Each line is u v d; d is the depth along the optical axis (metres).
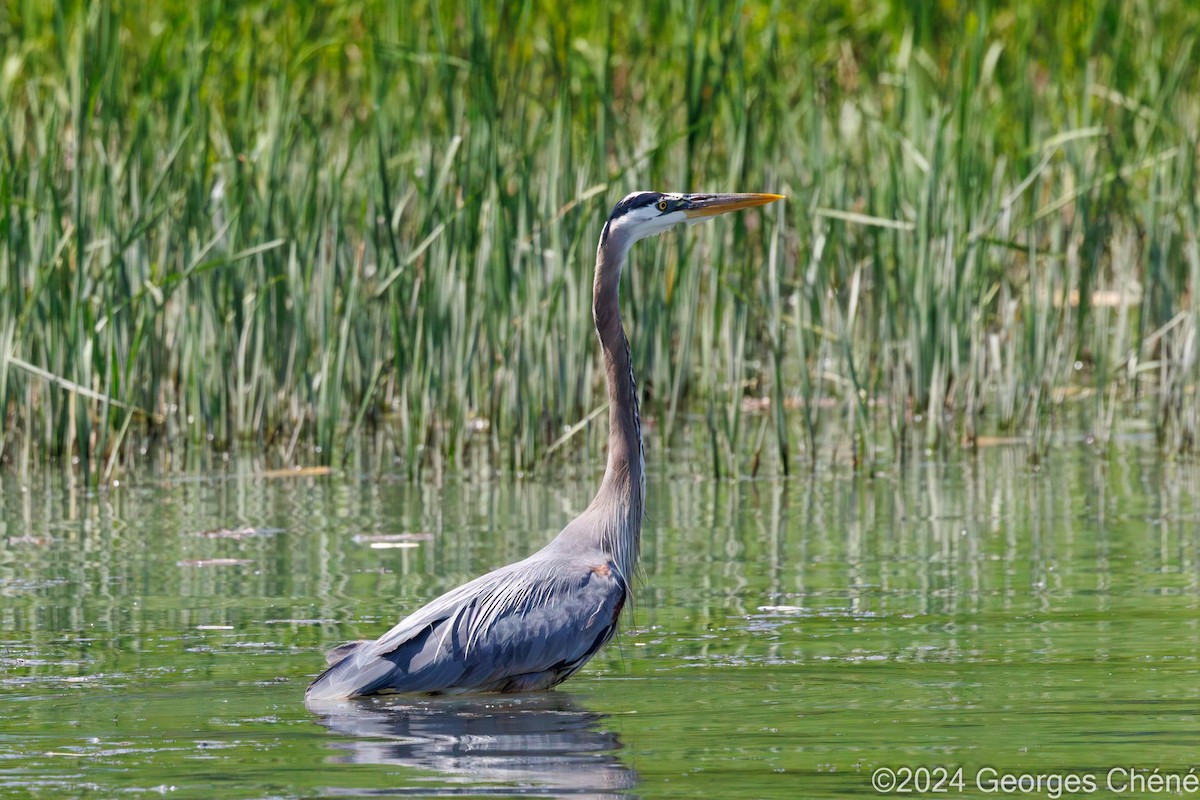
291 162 19.17
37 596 11.35
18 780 7.13
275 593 11.41
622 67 21.73
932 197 17.55
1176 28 22.66
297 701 8.59
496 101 16.69
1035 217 18.69
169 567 12.34
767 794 6.86
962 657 9.37
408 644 8.70
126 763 7.39
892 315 18.92
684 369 18.28
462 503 15.04
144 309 16.67
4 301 16.75
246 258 18.41
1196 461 16.69
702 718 8.15
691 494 15.43
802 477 16.30
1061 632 9.97
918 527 13.70
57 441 17.39
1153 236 19.66
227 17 19.34
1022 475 16.12
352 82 21.72
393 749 7.61
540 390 17.38
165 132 18.92
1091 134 18.72
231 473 16.94
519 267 17.08
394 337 16.61
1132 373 19.89
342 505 15.03
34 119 17.97
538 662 8.80
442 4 19.77
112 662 9.45
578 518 9.79
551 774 7.16
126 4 21.09
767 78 19.30
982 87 20.36
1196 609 10.53
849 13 24.06
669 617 10.61
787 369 21.52
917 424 19.31
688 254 17.64
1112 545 12.76
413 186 19.67
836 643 9.79
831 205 19.83
